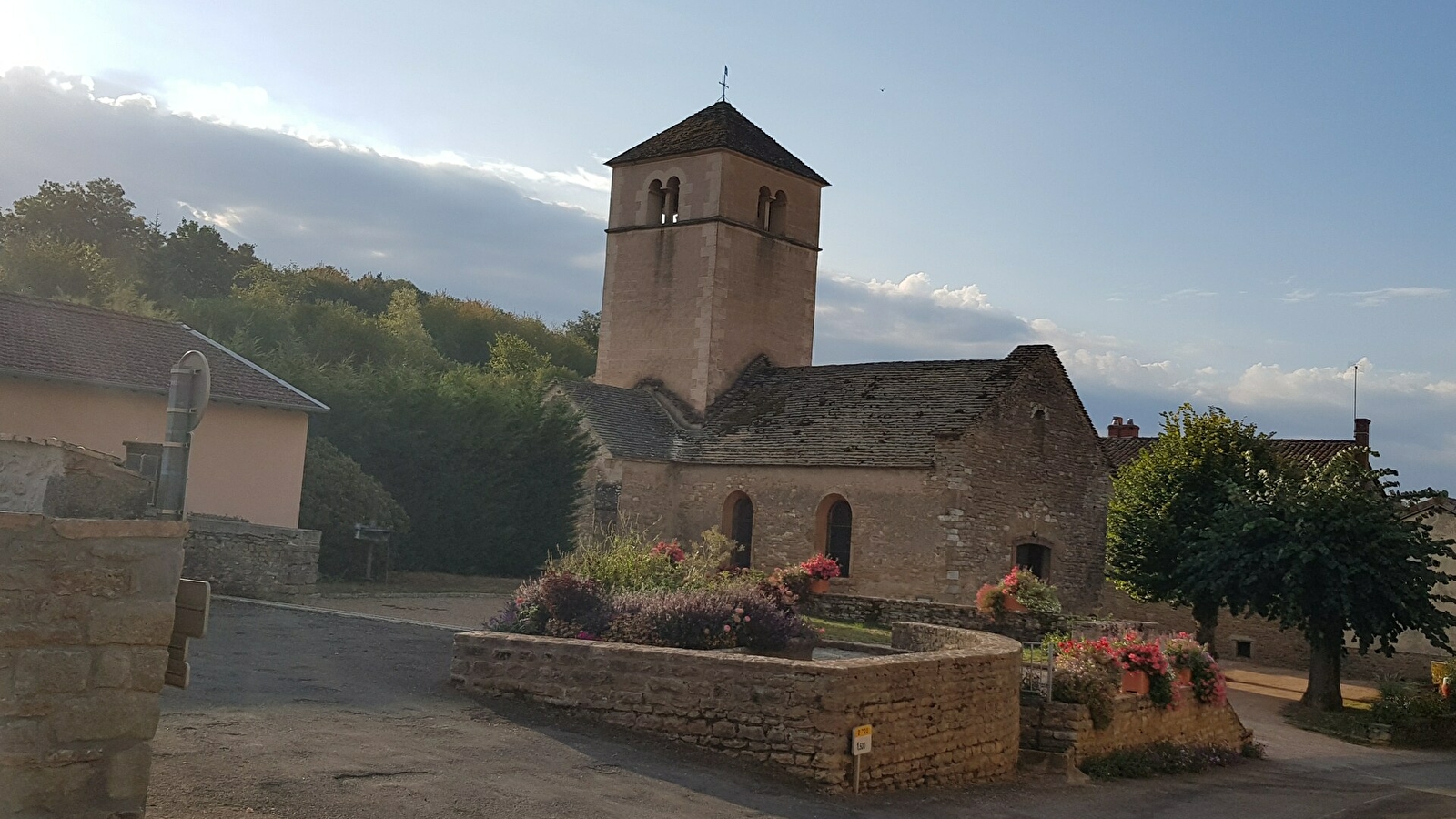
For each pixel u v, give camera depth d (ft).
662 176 141.90
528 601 56.29
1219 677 73.56
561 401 121.19
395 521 100.17
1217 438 117.50
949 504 108.17
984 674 53.16
